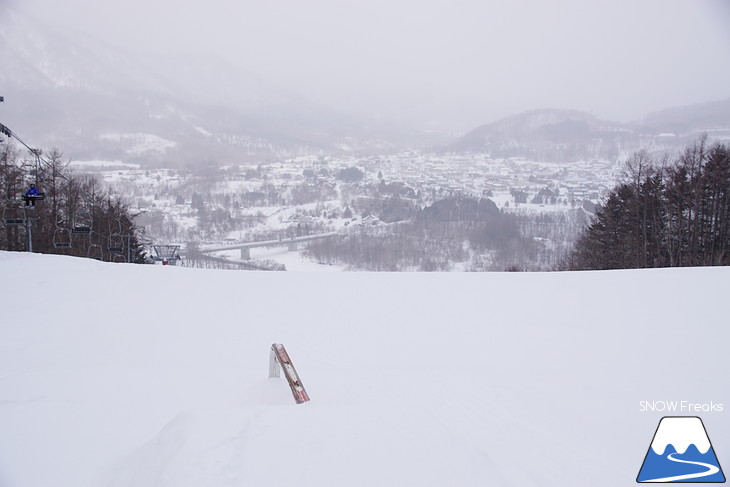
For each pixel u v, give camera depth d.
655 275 11.81
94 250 32.81
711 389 4.62
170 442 2.43
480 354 6.25
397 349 6.58
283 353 3.79
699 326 6.98
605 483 2.94
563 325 7.52
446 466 2.21
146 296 9.99
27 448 3.05
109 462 2.89
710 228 27.80
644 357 5.71
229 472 2.12
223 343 6.84
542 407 4.20
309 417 2.58
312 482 2.06
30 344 6.59
